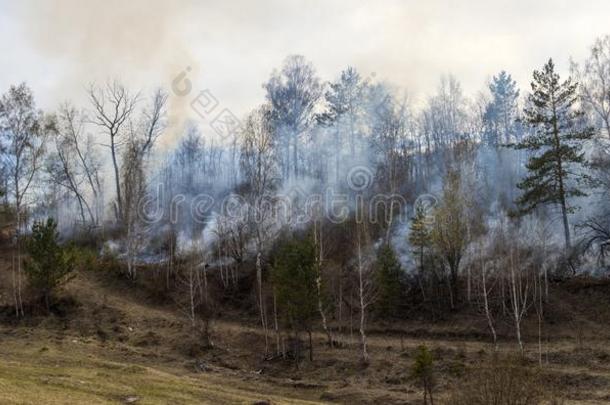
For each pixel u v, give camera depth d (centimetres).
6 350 3528
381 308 4522
